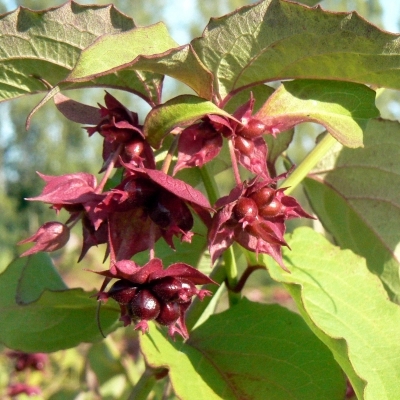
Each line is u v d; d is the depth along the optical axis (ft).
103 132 0.89
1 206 15.61
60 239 0.88
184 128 0.92
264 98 1.04
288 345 0.98
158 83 1.00
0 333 1.18
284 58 0.93
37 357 2.34
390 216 1.23
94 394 1.91
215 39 0.92
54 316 1.17
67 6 0.92
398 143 1.20
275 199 0.85
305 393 0.94
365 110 0.96
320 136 1.22
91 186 0.87
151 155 0.89
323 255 1.06
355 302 1.01
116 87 1.01
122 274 0.81
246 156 0.90
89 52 0.82
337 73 0.94
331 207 1.28
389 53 0.89
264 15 0.89
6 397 2.31
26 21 0.93
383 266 1.26
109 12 0.93
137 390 1.06
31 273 1.22
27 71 0.99
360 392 0.86
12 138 17.28
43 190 0.85
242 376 0.96
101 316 1.16
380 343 0.96
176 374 0.93
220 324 1.02
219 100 0.99
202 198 0.79
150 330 0.99
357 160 1.23
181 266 0.81
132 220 0.85
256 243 0.87
